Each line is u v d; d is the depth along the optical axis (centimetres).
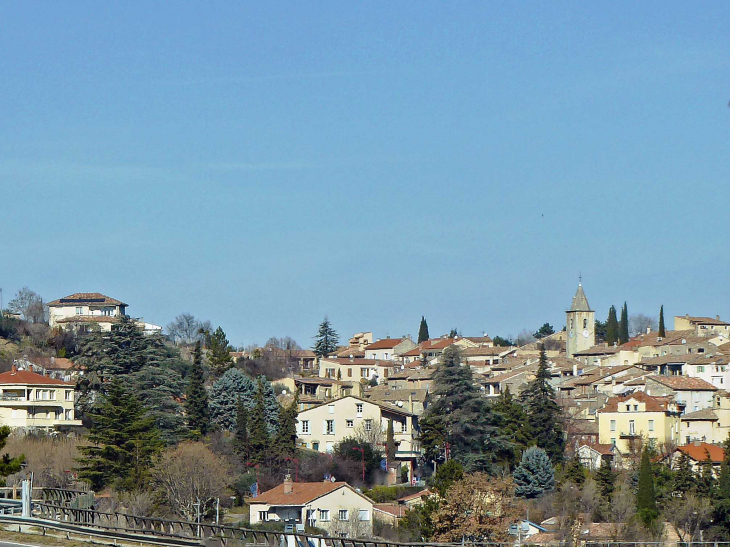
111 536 7862
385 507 15538
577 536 14325
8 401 19638
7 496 9788
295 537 8431
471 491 14612
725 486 16762
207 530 11069
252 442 18838
